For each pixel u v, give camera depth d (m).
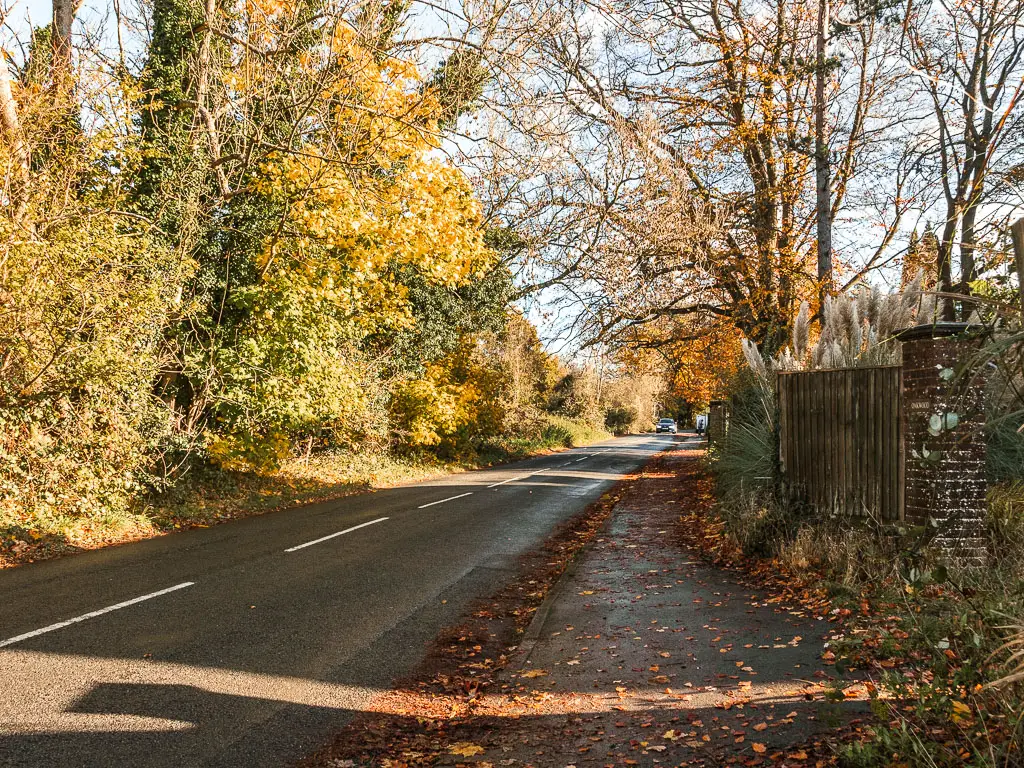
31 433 11.35
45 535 10.61
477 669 5.89
